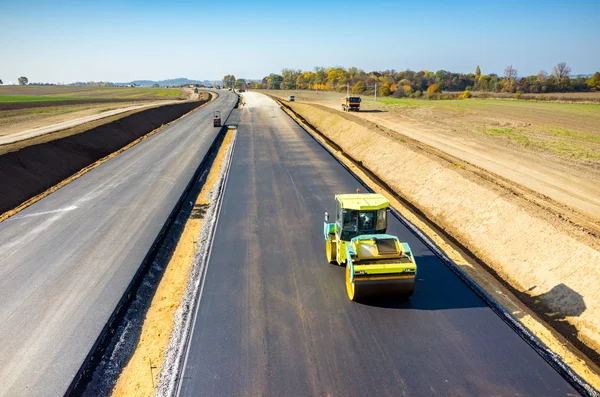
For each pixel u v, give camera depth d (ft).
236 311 36.94
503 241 50.80
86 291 40.68
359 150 114.62
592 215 55.47
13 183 72.84
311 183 77.71
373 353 31.19
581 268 40.04
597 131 126.31
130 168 91.25
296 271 44.01
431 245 49.73
